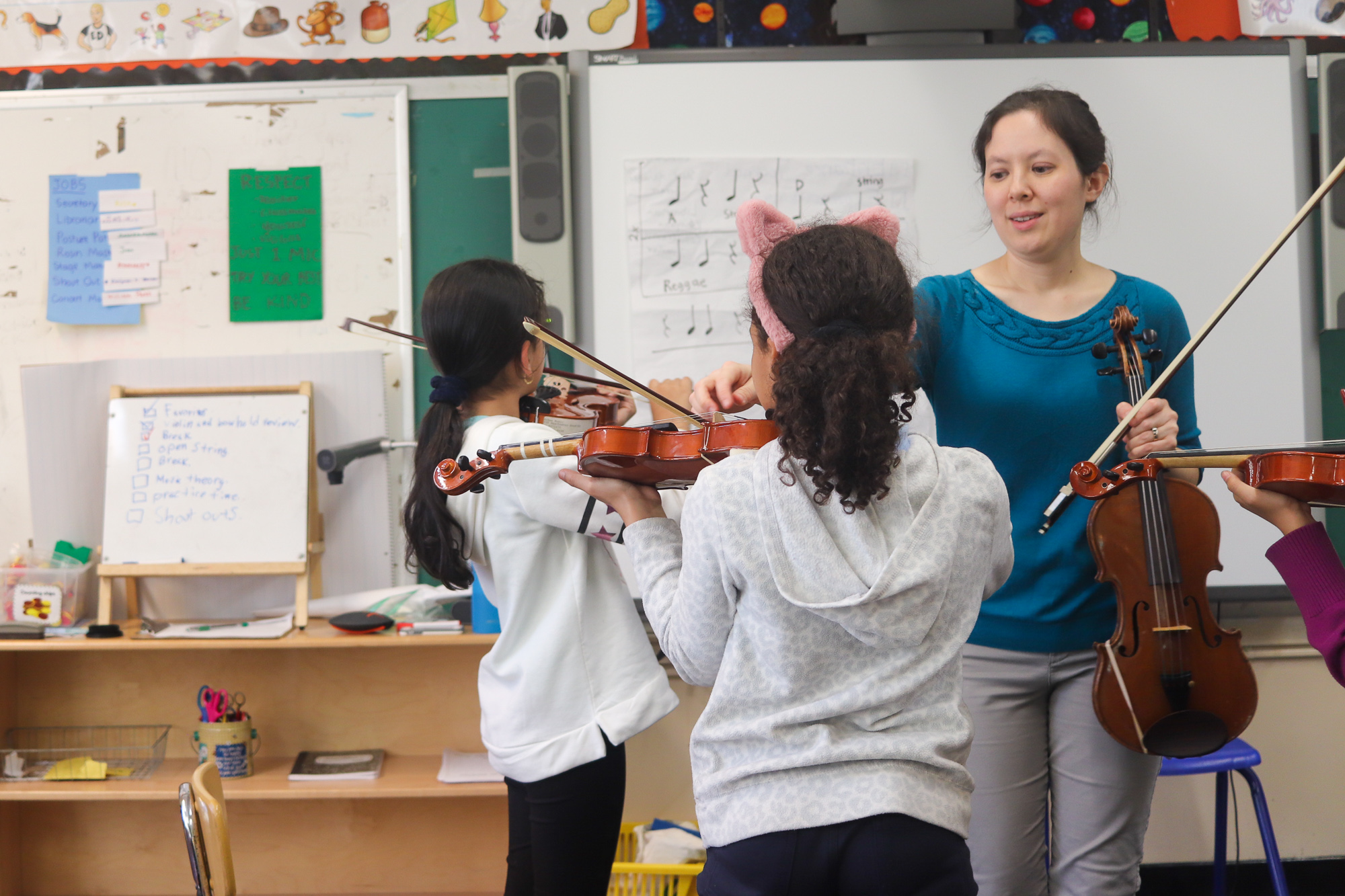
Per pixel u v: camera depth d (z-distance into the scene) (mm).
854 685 981
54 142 2566
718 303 2512
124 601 2576
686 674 1082
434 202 2598
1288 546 1188
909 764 965
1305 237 2541
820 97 2521
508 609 1450
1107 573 1494
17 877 2557
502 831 2615
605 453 1097
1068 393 1552
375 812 2604
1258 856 2621
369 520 2582
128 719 2580
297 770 2406
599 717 1405
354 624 2316
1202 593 1527
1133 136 2531
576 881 1409
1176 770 2129
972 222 2537
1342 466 1116
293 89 2574
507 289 1477
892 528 989
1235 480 1241
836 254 1003
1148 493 1507
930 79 2525
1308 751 2621
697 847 2316
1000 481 1061
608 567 1472
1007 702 1563
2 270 2570
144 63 2576
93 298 2568
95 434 2539
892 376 952
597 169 2500
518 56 2576
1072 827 1559
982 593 1087
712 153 2512
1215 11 2625
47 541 2508
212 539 2441
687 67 2506
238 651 2588
